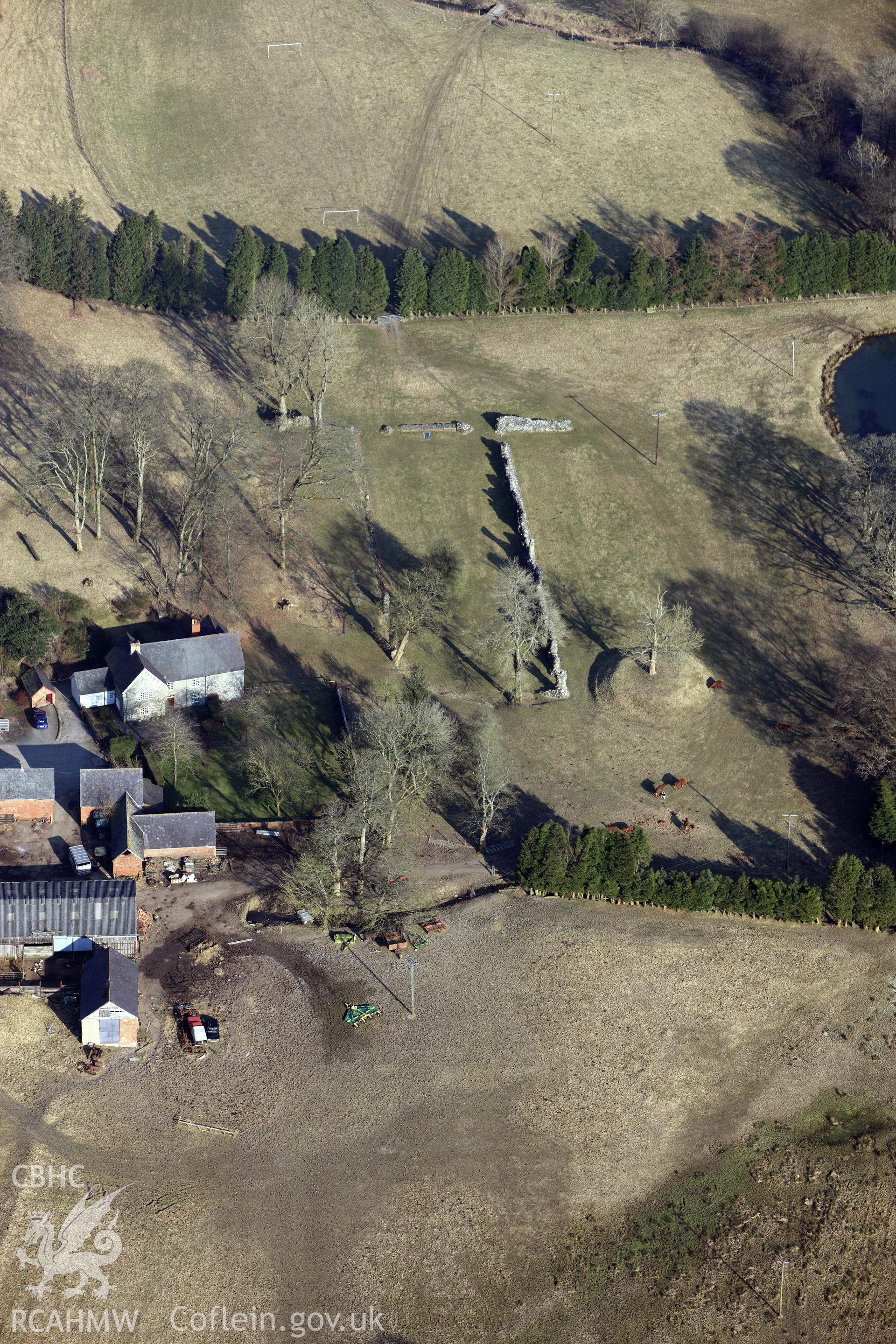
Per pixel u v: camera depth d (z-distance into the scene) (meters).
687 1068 109.38
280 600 150.62
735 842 130.00
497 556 158.38
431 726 127.12
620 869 121.75
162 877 122.12
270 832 127.56
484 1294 94.06
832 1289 96.88
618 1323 93.56
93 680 136.62
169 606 147.50
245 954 115.44
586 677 146.50
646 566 158.00
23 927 111.00
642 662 145.12
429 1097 105.38
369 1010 111.06
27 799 123.81
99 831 124.12
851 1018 114.69
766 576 157.25
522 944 118.44
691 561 158.75
